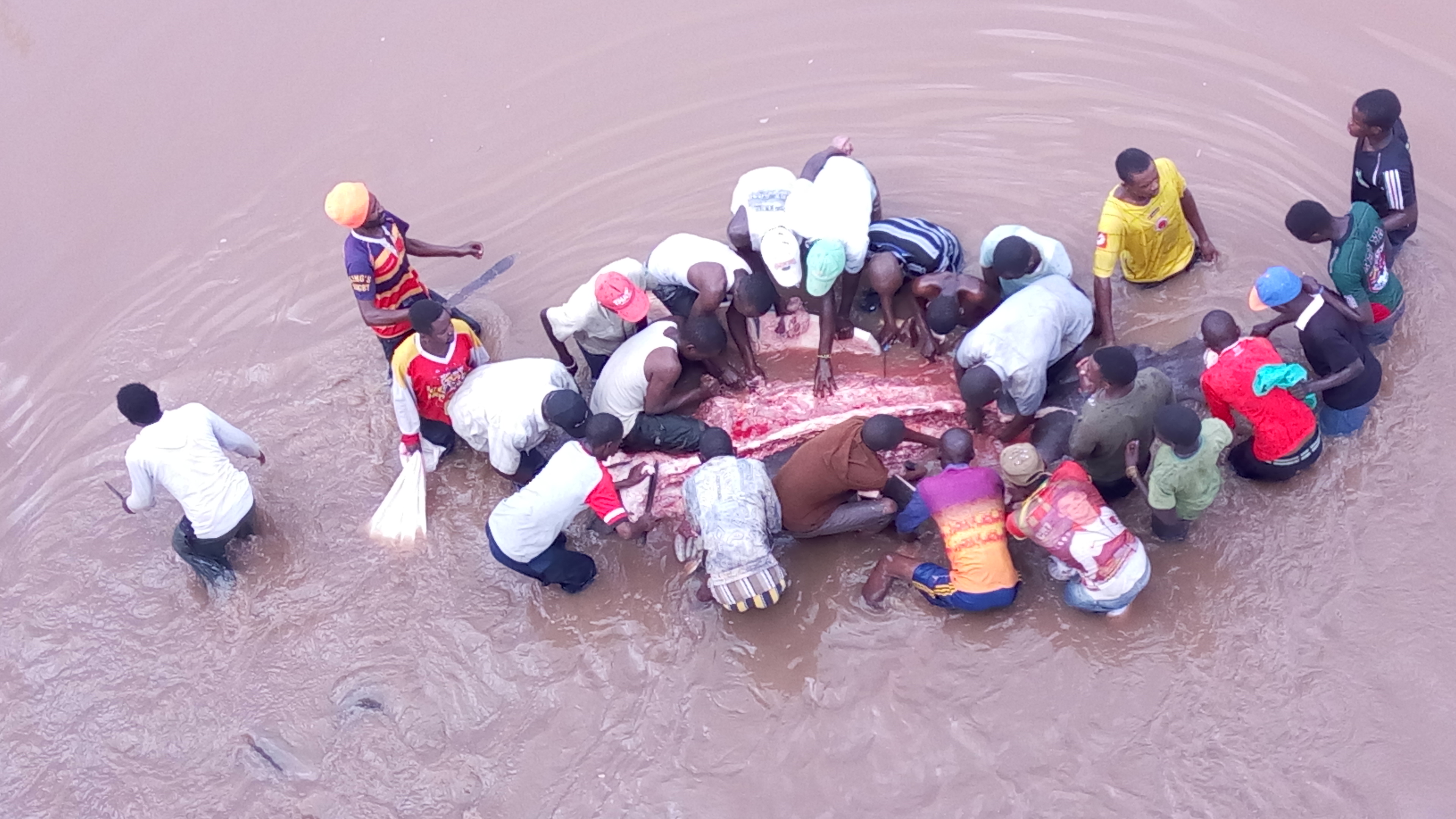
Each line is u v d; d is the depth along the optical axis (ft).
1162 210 20.06
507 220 25.77
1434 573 17.47
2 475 22.62
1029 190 24.17
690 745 17.52
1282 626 17.34
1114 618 17.80
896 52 27.68
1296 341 20.52
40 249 26.91
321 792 17.63
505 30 30.27
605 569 19.66
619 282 19.13
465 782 17.51
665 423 20.34
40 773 18.29
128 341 24.64
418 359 19.71
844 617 18.58
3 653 19.76
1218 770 16.19
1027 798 16.30
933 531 19.43
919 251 20.53
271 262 25.77
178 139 28.91
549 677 18.51
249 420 22.70
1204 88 25.45
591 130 27.35
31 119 29.96
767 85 27.53
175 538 19.90
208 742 18.35
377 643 19.20
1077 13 27.68
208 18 31.91
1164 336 21.15
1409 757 15.89
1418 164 22.91
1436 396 19.33
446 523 20.58
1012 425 19.38
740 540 17.46
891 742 17.12
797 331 22.20
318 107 29.12
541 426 19.49
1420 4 26.14
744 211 21.45
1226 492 18.78
